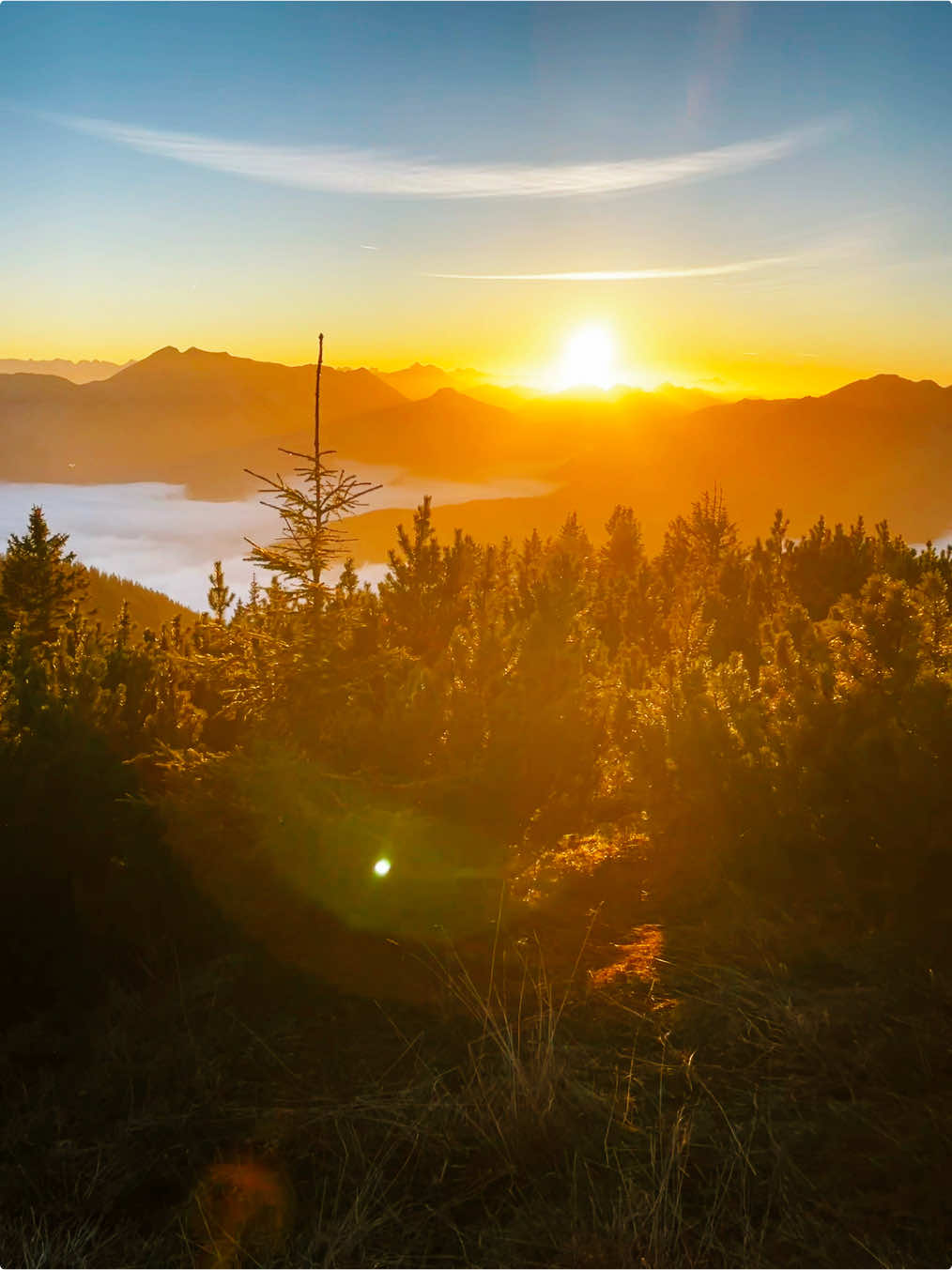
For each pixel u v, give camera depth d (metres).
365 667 7.07
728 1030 4.19
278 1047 4.47
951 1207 2.94
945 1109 3.47
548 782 6.44
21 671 8.30
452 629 9.66
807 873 5.59
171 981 5.52
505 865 6.04
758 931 5.11
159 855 6.18
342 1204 3.28
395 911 5.83
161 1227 3.26
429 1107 3.71
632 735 7.08
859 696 5.72
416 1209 3.25
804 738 5.73
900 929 4.96
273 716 6.75
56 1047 5.02
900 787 5.10
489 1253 2.96
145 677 8.37
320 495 7.02
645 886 6.09
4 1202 3.48
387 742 6.34
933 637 6.27
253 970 5.44
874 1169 3.19
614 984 4.80
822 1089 3.74
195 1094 4.09
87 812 6.39
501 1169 3.41
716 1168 3.28
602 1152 3.42
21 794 6.33
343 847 5.87
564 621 7.35
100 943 6.07
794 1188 3.12
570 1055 4.07
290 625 6.98
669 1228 2.97
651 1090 3.83
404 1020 4.68
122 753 7.32
